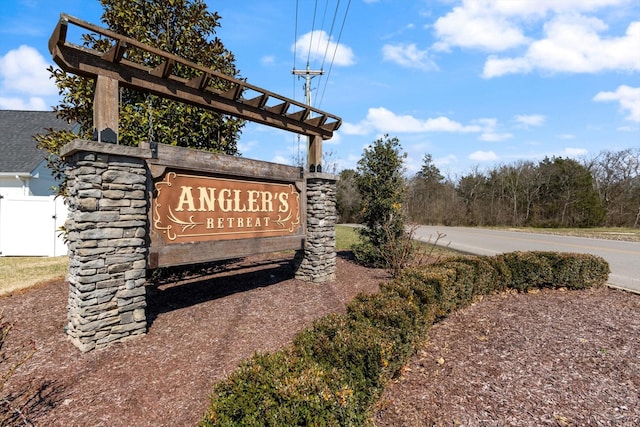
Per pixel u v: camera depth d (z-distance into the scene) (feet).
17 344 12.10
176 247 15.20
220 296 18.02
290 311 15.94
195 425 7.93
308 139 23.27
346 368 7.84
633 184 94.84
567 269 21.75
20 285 20.22
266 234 19.81
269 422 5.64
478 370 11.18
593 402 9.48
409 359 11.56
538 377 10.78
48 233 33.30
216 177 17.10
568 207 96.17
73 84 20.03
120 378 9.98
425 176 143.33
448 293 15.57
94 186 11.98
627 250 40.91
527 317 16.47
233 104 17.79
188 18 23.27
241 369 6.91
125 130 20.90
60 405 8.66
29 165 41.63
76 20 11.19
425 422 8.48
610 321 15.98
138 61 21.49
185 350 11.80
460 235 64.39
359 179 28.89
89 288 11.75
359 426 7.04
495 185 111.34
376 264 27.43
